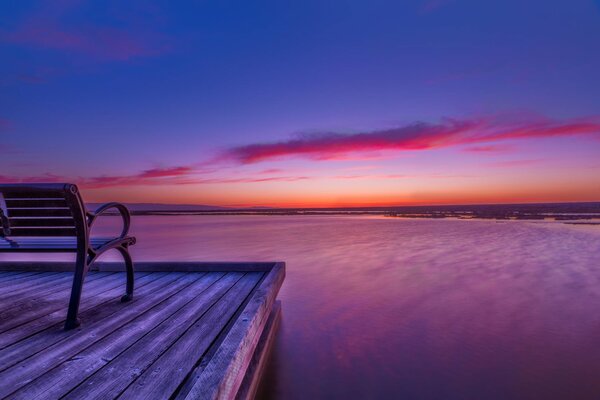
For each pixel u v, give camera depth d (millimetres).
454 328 4695
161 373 1818
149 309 2873
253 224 25062
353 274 7719
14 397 1585
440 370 3650
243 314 2352
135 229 20703
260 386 3369
